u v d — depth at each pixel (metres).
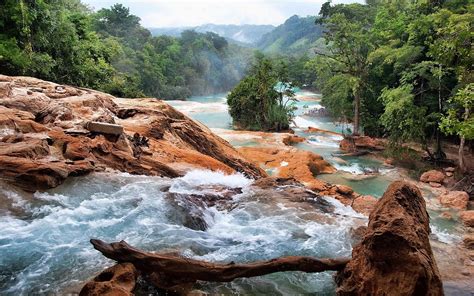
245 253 7.78
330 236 8.84
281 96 37.50
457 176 18.62
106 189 9.77
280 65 39.09
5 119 10.71
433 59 22.98
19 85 14.89
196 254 7.50
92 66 27.86
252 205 10.37
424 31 23.45
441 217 13.75
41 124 11.95
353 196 15.39
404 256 5.55
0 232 7.45
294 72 78.06
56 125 12.20
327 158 24.22
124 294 5.20
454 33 15.65
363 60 30.27
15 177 8.79
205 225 8.94
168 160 13.23
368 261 5.95
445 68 20.89
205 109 48.00
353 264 6.26
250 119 37.16
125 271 5.83
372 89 30.52
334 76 32.16
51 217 8.18
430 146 25.19
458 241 10.90
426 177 19.16
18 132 10.80
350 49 30.09
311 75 76.12
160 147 13.84
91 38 32.31
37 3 21.97
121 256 6.14
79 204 8.88
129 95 29.70
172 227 8.43
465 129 13.77
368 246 5.89
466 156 23.30
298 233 8.88
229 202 10.48
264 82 36.25
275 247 8.14
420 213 6.84
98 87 28.20
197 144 17.05
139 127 14.59
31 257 6.87
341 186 15.88
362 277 5.94
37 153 9.95
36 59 21.00
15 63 19.38
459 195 15.66
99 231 7.92
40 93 13.77
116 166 11.42
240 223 9.32
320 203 11.17
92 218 8.37
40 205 8.50
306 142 29.36
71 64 25.25
